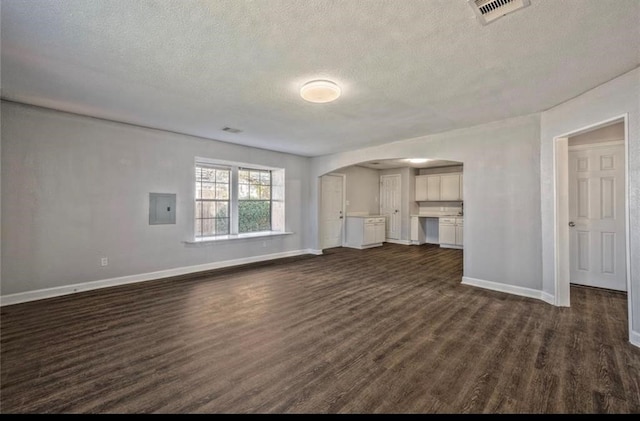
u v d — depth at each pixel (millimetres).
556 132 3223
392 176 8555
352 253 6734
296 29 1874
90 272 3775
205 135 4645
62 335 2492
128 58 2252
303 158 6539
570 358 2148
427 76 2523
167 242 4477
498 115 3553
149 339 2434
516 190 3645
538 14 1719
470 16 1742
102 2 1619
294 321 2824
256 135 4605
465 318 2896
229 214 5453
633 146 2365
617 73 2447
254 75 2527
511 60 2258
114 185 3953
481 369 2016
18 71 2469
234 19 1773
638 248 2322
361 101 3098
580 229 4004
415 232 8172
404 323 2781
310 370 2002
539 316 2941
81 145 3682
